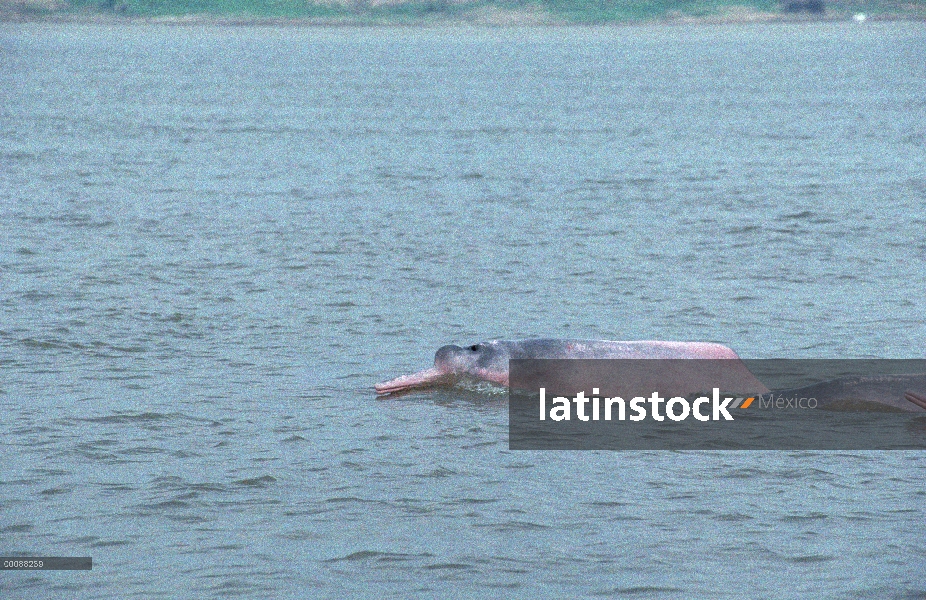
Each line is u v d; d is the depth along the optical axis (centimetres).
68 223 12544
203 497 4991
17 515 4788
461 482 5197
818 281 9794
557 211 13812
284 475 5272
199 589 4128
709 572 4262
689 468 5397
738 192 15450
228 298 9050
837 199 14725
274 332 8031
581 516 4794
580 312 8712
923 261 10675
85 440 5716
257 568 4294
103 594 4094
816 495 5034
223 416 6162
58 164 18700
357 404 6438
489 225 12719
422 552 4434
